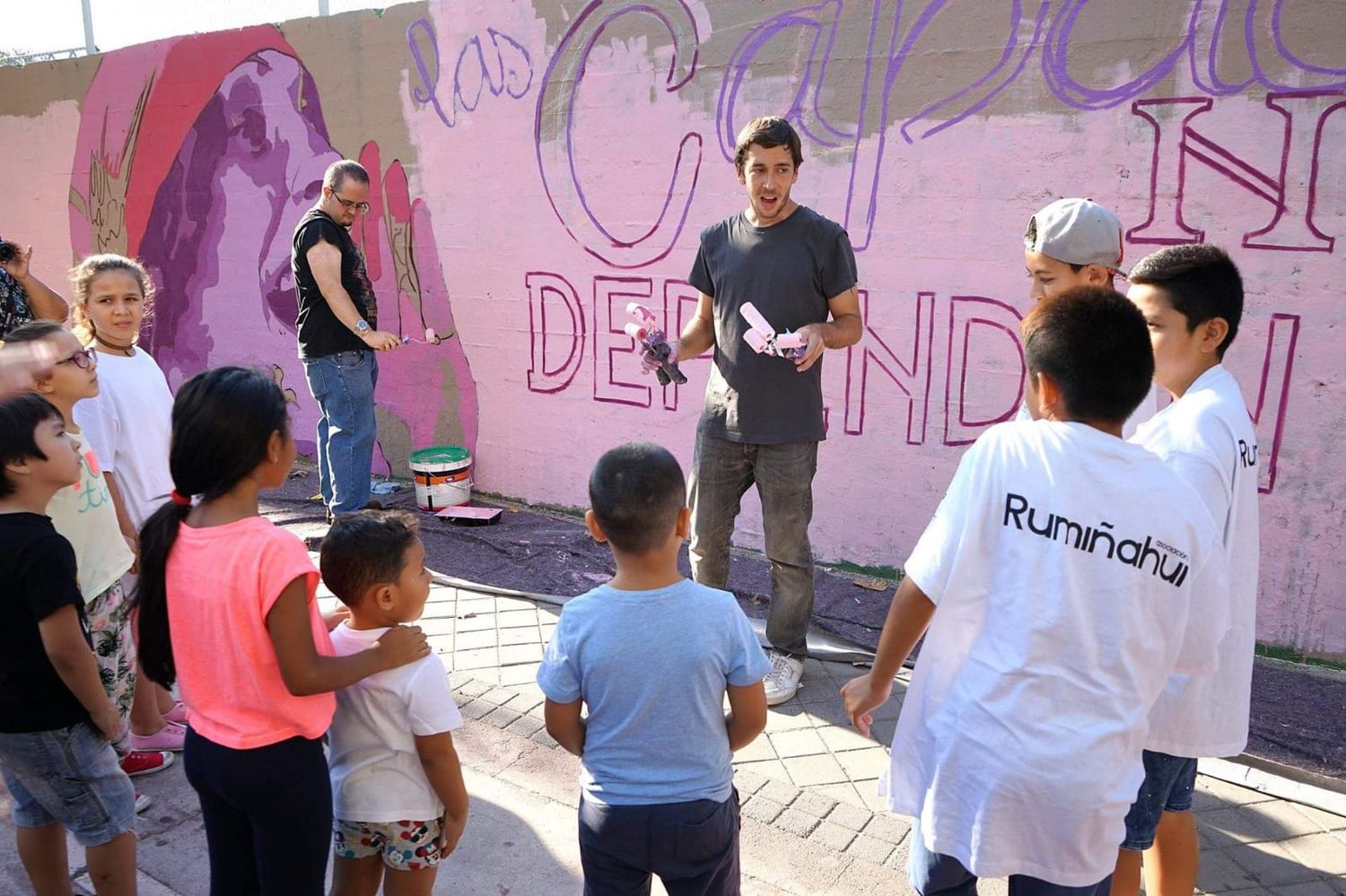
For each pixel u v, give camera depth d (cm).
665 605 196
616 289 550
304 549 206
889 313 466
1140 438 217
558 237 566
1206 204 387
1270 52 365
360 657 206
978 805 176
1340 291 367
